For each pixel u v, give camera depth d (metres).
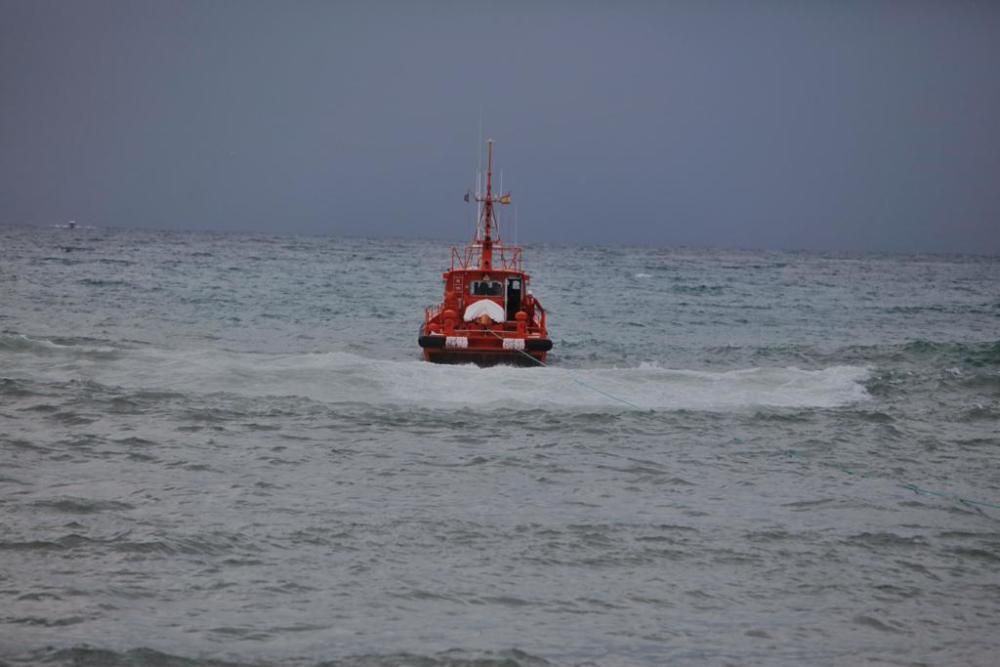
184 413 68.88
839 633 37.84
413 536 46.22
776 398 81.75
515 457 61.44
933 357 112.75
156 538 44.25
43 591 38.38
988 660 36.09
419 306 172.25
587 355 120.00
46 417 66.62
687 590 41.38
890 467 62.78
